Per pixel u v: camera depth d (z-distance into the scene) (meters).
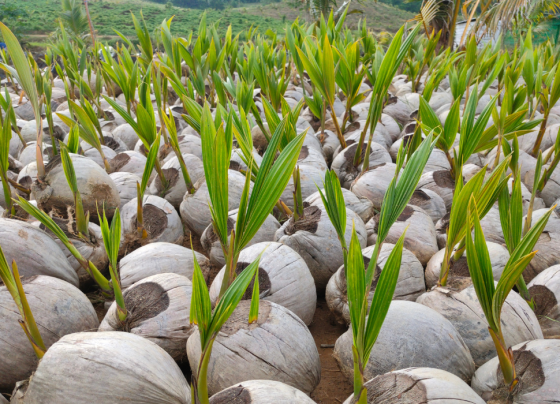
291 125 2.49
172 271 2.23
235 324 1.63
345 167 3.57
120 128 4.68
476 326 1.77
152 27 36.06
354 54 3.83
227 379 1.56
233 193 2.85
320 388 1.82
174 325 1.80
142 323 1.79
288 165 1.35
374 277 2.02
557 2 9.72
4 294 1.72
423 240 2.49
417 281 2.12
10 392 1.73
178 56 4.63
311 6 13.27
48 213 2.52
